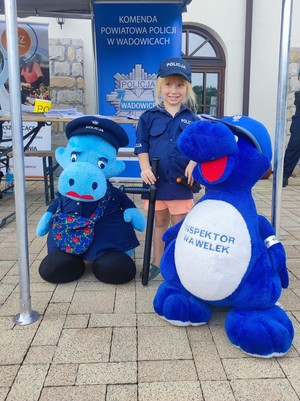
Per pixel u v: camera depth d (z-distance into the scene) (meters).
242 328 2.01
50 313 2.43
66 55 7.05
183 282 2.17
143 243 3.83
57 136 7.17
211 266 2.02
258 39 7.57
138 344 2.11
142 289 2.78
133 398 1.73
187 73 2.81
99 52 6.29
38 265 3.26
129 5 6.05
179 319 2.24
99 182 2.74
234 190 2.09
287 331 1.98
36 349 2.06
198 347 2.09
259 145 2.09
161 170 2.84
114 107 6.50
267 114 7.84
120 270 2.78
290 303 2.58
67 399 1.72
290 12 2.32
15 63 2.04
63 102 7.18
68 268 2.81
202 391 1.77
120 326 2.29
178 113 2.86
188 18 7.45
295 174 8.17
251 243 2.02
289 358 2.00
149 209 2.76
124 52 6.29
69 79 7.12
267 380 1.84
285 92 2.40
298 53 7.54
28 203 5.52
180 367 1.93
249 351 1.99
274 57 7.64
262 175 2.10
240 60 7.67
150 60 6.32
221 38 7.56
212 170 2.00
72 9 5.52
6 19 2.00
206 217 2.06
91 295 2.68
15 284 2.87
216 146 1.89
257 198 6.04
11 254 3.51
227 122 2.08
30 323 2.30
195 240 2.07
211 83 7.93
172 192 2.87
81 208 2.85
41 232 2.95
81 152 2.79
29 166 7.16
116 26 6.16
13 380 1.84
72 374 1.88
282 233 4.21
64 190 2.74
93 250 2.86
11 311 2.46
